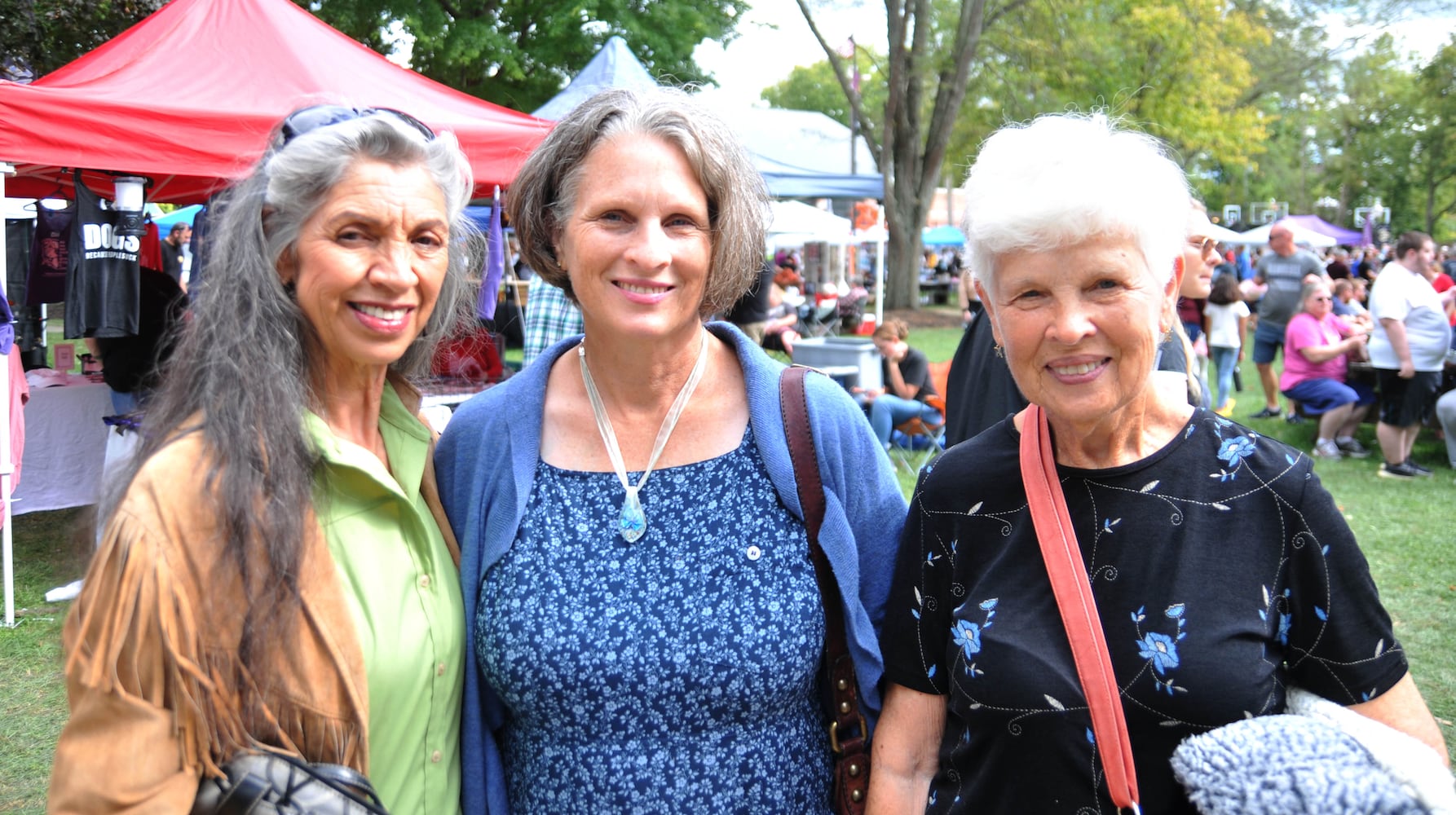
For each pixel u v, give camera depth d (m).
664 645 1.45
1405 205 54.84
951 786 1.41
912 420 7.98
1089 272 1.22
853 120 23.98
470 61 18.31
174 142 4.49
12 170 4.30
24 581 5.05
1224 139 28.52
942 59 22.53
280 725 1.22
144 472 1.17
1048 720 1.28
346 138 1.29
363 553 1.35
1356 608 1.25
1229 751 1.14
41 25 12.57
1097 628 1.27
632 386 1.57
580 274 1.50
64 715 3.67
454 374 5.50
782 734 1.53
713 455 1.58
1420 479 7.59
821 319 16.88
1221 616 1.25
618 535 1.53
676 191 1.45
